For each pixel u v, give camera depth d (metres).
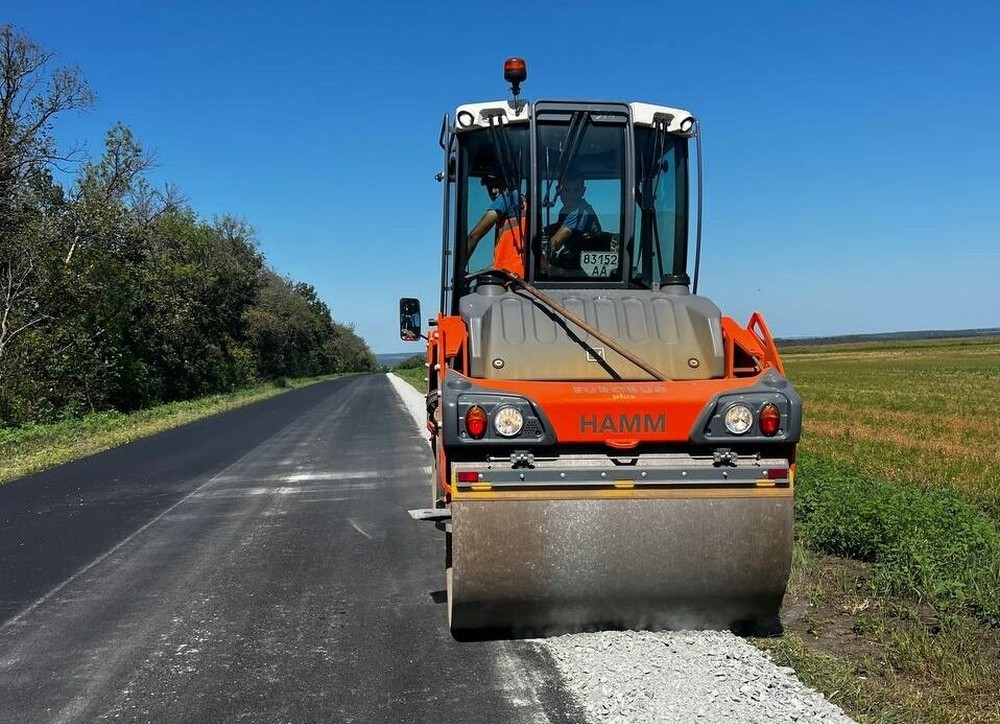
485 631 4.91
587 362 4.93
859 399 28.69
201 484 11.25
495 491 4.36
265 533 8.09
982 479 10.48
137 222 30.75
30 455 15.16
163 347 31.75
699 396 4.45
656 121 5.96
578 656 4.36
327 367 93.12
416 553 7.16
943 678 4.05
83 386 25.48
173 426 20.83
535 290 5.33
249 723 3.86
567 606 4.50
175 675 4.46
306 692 4.19
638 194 5.98
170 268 33.38
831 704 3.72
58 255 24.78
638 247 5.97
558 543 4.36
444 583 6.17
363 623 5.27
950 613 4.94
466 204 6.01
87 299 25.30
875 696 3.83
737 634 4.74
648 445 4.50
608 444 4.40
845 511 6.92
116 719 3.93
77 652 4.85
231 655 4.75
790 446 4.56
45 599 5.95
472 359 4.94
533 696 3.99
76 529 8.41
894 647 4.50
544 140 5.78
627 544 4.37
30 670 4.58
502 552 4.35
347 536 7.90
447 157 6.25
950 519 6.87
